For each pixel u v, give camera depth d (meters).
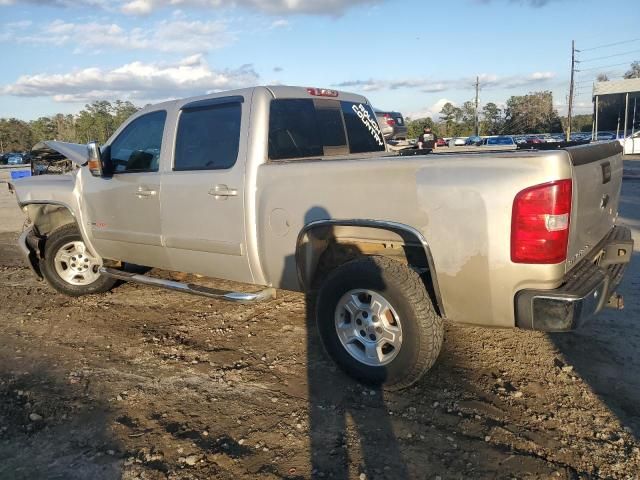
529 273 3.13
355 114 5.44
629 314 5.03
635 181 17.20
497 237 3.17
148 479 2.95
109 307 5.72
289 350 4.52
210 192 4.41
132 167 5.14
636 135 36.62
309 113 4.79
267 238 4.16
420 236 3.42
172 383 4.02
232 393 3.84
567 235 3.13
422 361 3.54
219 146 4.45
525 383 3.84
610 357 4.19
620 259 3.95
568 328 3.13
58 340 4.90
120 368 4.29
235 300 4.35
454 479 2.88
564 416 3.42
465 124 89.88
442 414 3.49
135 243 5.14
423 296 3.52
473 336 4.65
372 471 2.96
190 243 4.65
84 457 3.15
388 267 3.59
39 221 6.18
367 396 3.74
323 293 3.89
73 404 3.74
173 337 4.88
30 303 6.00
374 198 3.59
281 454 3.13
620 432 3.24
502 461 3.02
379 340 3.72
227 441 3.27
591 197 3.56
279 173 4.05
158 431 3.39
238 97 4.40
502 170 3.15
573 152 3.20
